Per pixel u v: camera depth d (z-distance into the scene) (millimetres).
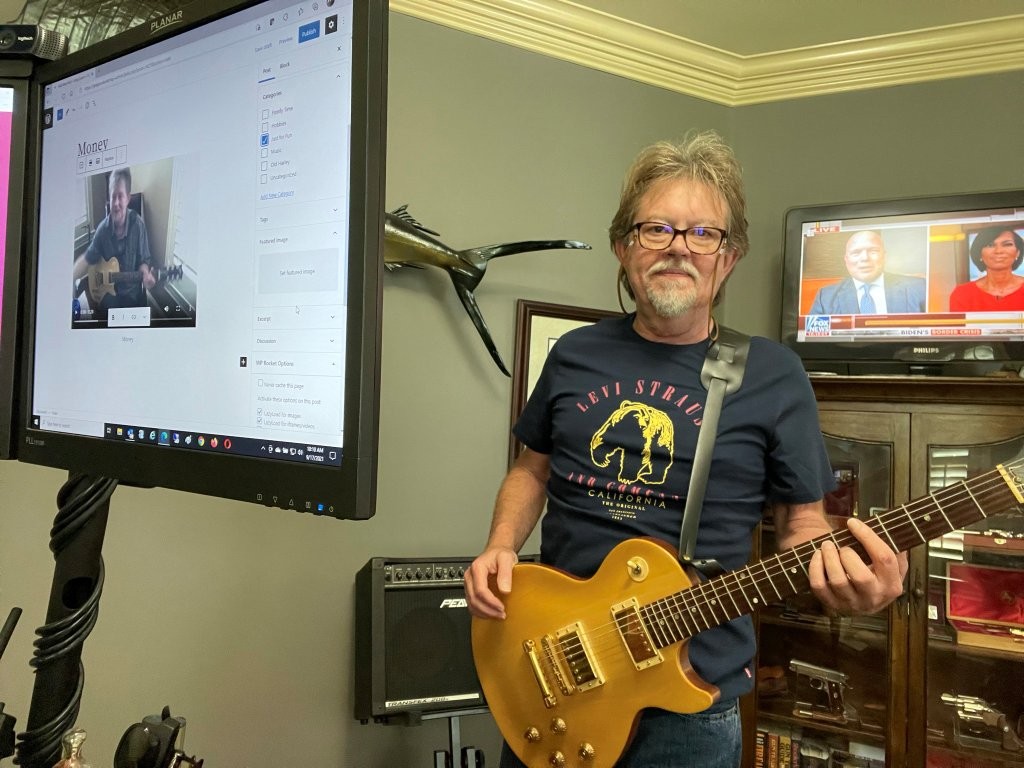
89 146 812
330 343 633
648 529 1271
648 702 1188
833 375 2309
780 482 1295
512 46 2428
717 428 1266
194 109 728
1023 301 2141
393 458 2176
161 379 750
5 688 1595
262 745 1971
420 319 2223
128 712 1789
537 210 2463
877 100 2646
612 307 2623
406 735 2176
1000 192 2188
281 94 669
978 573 2096
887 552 1040
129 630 1792
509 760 1394
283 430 661
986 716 2064
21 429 867
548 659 1265
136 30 765
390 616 1938
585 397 1386
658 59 2650
